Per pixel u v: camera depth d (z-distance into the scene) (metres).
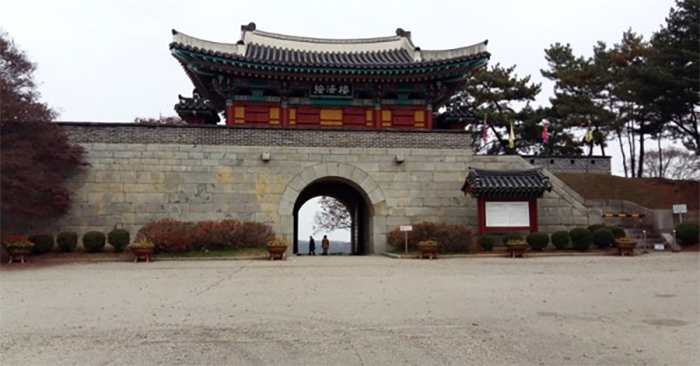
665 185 33.72
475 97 46.09
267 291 12.58
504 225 22.36
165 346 7.83
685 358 7.32
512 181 22.27
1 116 19.11
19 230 21.88
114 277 15.03
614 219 28.19
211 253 20.84
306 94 27.88
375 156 24.20
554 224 24.16
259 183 23.38
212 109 28.08
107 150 22.81
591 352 7.61
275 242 20.44
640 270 16.39
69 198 21.81
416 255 20.98
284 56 29.98
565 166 37.31
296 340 8.17
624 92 41.19
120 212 22.53
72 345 7.87
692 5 33.56
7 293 12.28
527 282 14.00
